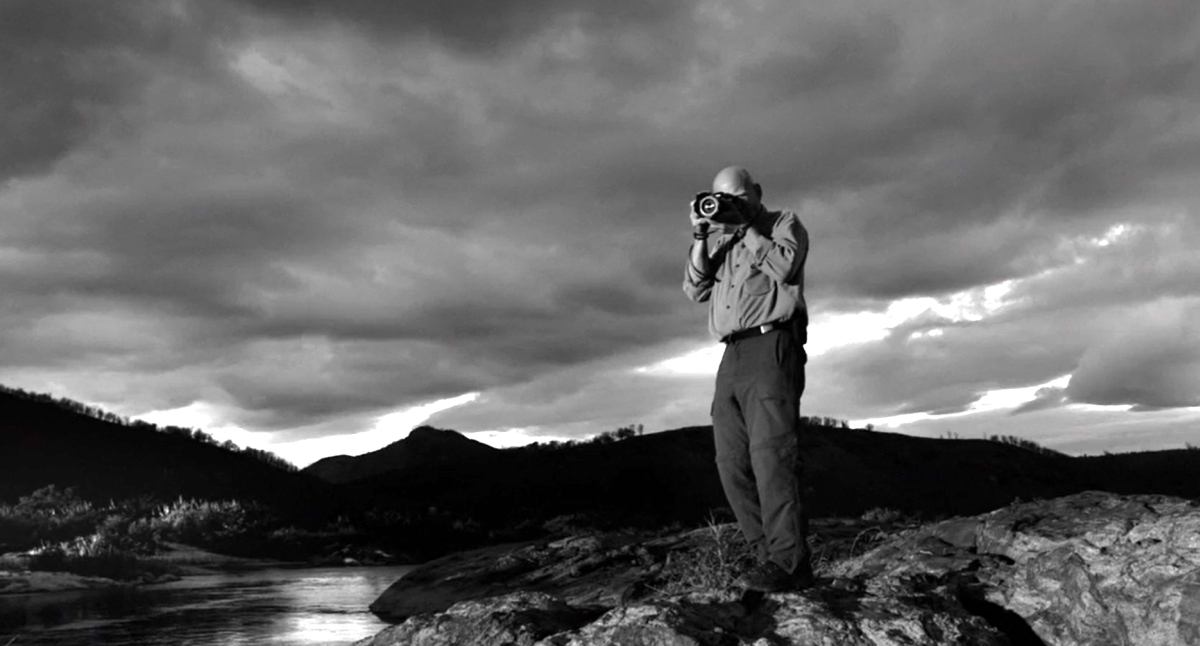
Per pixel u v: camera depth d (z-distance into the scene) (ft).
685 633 11.52
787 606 12.37
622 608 12.46
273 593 45.75
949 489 168.86
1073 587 13.24
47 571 54.85
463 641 13.24
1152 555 12.78
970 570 15.48
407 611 32.60
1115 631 12.49
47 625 31.42
